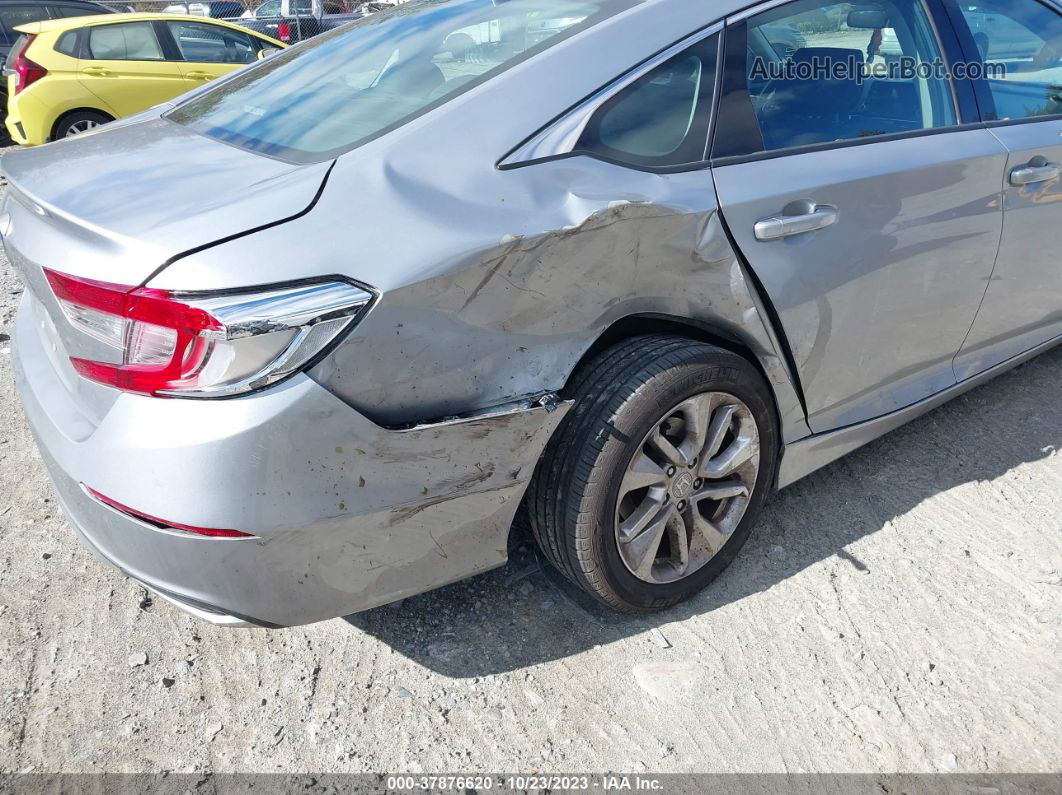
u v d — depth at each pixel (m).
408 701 2.02
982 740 1.93
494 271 1.67
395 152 1.76
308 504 1.60
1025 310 2.99
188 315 1.48
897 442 3.04
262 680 2.08
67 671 2.09
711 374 2.03
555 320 1.79
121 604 2.31
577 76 1.94
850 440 2.56
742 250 2.03
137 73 8.05
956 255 2.56
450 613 2.28
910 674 2.10
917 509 2.69
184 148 2.06
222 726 1.95
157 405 1.55
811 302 2.20
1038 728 1.95
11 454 3.02
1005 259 2.75
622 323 2.02
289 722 1.96
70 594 2.33
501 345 1.73
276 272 1.51
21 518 2.65
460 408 1.73
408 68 2.17
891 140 2.38
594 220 1.76
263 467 1.54
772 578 2.41
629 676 2.08
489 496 1.83
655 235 1.87
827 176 2.17
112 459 1.58
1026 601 2.32
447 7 2.51
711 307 2.04
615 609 2.17
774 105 2.19
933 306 2.58
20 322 2.30
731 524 2.29
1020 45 2.84
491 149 1.81
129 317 1.52
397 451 1.66
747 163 2.08
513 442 1.79
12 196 2.02
